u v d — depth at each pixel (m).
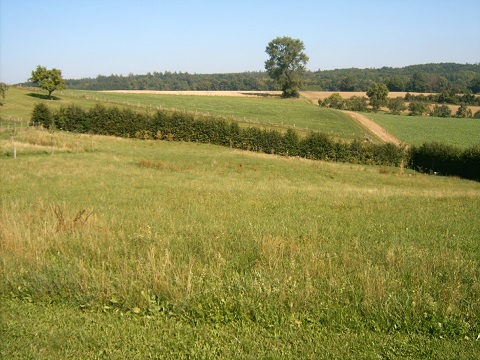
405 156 51.06
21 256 7.22
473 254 8.90
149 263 6.77
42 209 11.81
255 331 5.19
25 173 22.69
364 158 49.84
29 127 46.72
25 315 5.55
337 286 6.18
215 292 5.91
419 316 5.41
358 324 5.35
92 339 4.96
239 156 40.56
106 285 6.07
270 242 8.30
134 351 4.76
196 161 35.31
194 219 12.35
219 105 98.88
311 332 5.18
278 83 122.94
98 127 53.34
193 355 4.68
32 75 83.00
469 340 5.07
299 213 14.48
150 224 11.09
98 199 16.33
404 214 14.48
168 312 5.58
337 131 71.56
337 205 16.59
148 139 52.97
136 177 23.91
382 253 8.43
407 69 199.25
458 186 34.03
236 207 15.50
